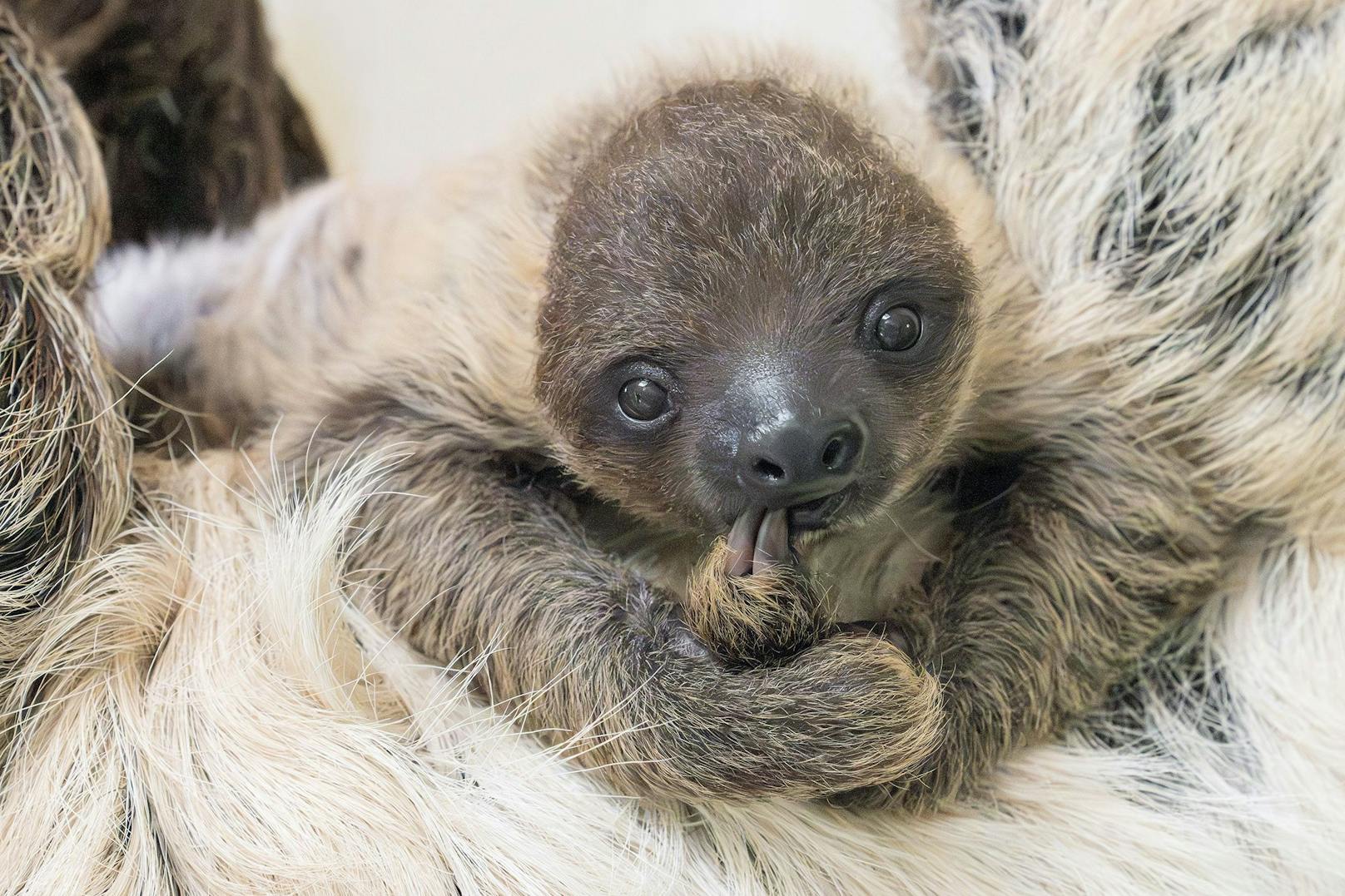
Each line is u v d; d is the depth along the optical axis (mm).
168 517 450
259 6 542
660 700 415
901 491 424
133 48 510
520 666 428
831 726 406
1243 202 450
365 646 438
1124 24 458
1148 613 441
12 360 425
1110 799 445
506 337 447
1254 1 452
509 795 427
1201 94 453
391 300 475
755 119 419
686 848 431
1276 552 459
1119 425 448
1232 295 451
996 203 466
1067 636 435
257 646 433
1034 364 451
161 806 421
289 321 507
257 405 495
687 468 413
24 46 448
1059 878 436
